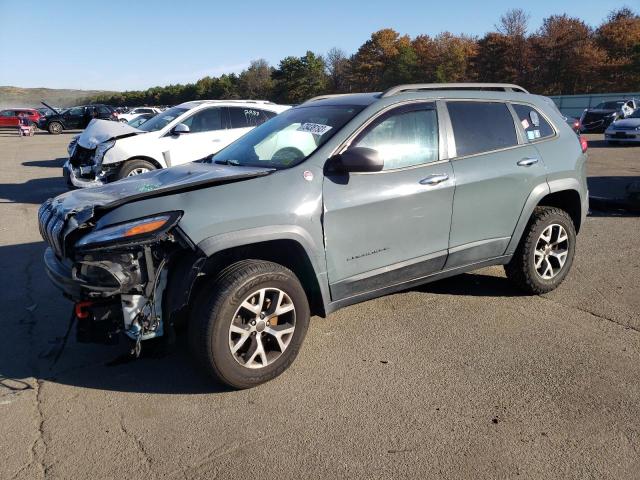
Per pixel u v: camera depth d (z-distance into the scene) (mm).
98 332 3211
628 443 2826
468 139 4297
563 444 2830
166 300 3266
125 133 9461
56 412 3188
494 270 5605
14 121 42781
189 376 3590
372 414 3131
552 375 3516
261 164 3914
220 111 9984
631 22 54562
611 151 17078
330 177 3633
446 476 2613
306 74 79000
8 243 6945
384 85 68625
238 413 3160
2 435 2973
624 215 8039
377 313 4555
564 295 4891
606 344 3932
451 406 3195
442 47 66688
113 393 3391
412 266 4016
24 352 3936
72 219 3273
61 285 3336
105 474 2664
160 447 2863
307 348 3961
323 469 2678
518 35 58594
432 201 3990
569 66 55344
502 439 2881
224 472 2668
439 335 4129
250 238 3260
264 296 3354
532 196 4551
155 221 3111
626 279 5281
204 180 3348
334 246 3621
